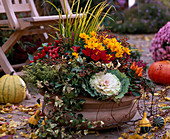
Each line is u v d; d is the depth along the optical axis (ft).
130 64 8.37
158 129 7.80
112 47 7.84
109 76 7.35
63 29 9.12
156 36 15.35
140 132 7.72
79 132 7.00
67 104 7.04
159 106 9.82
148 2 43.37
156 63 13.11
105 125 7.26
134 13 39.68
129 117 7.67
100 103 7.12
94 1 13.44
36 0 14.85
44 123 7.11
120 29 36.04
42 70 7.70
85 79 7.21
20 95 10.12
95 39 7.77
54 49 8.13
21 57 13.82
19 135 7.64
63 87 6.87
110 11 14.42
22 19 10.49
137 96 7.59
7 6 10.59
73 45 8.37
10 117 8.94
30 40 14.52
